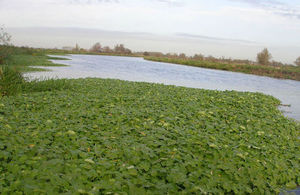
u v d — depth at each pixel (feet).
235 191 14.90
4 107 26.53
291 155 21.61
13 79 39.50
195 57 304.09
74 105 30.09
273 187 16.56
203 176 15.62
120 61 201.77
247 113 34.19
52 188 12.34
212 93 49.80
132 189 13.34
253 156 19.69
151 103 34.68
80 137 19.36
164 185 14.11
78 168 14.33
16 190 12.08
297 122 36.01
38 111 26.91
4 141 16.08
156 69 140.56
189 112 30.35
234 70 178.81
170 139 19.81
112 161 15.99
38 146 16.16
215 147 18.92
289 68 189.98
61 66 113.50
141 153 17.01
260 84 101.81
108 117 25.43
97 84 51.75
